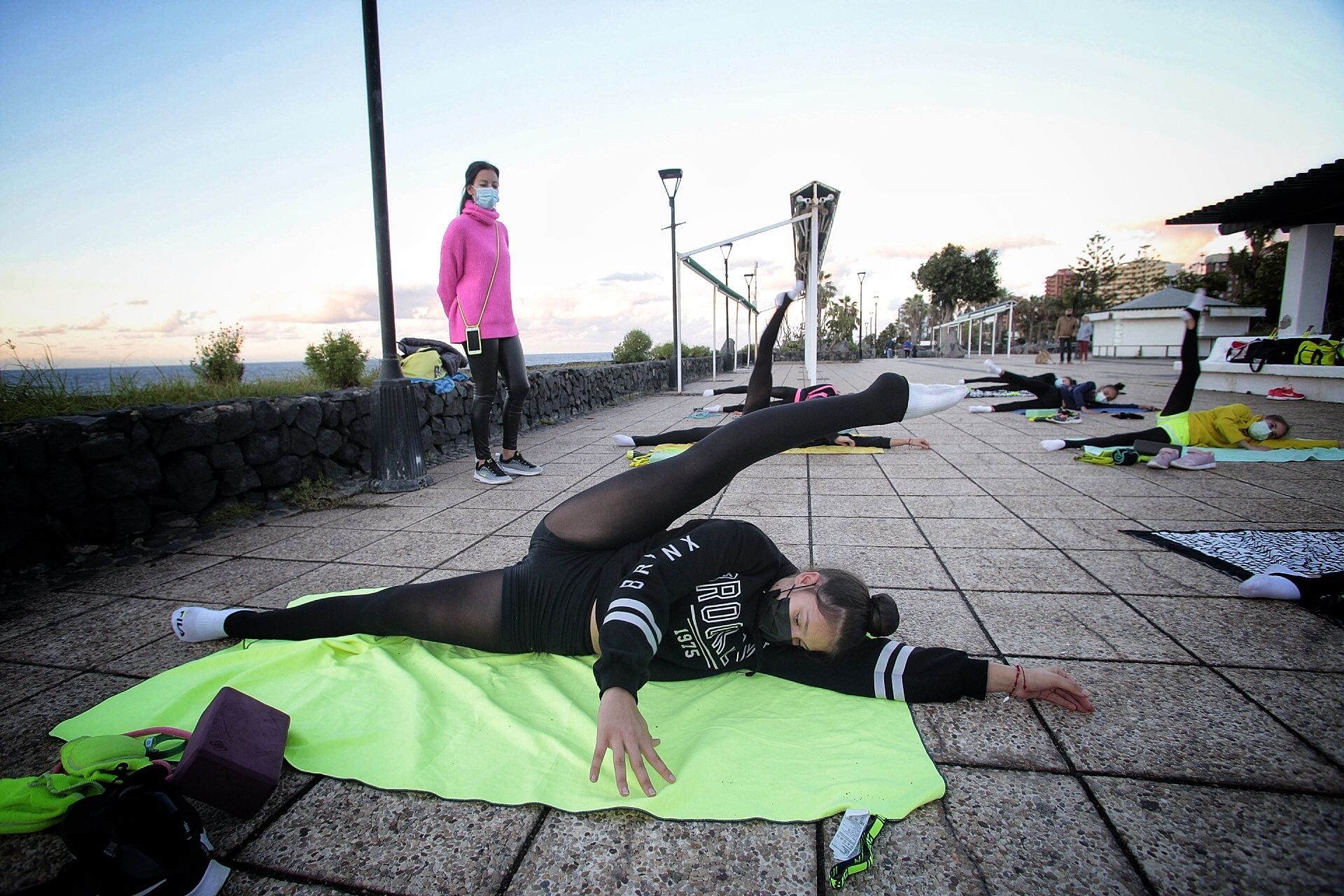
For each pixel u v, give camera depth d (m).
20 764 1.64
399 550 3.37
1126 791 1.44
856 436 6.13
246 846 1.35
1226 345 11.22
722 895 1.20
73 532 3.23
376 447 4.82
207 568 3.14
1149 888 1.18
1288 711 1.72
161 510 3.64
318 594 2.75
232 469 4.04
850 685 1.83
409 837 1.36
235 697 1.55
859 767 1.51
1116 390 8.38
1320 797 1.41
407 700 1.83
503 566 3.06
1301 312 11.57
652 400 13.16
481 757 1.60
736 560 1.81
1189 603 2.43
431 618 1.98
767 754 1.57
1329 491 4.09
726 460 1.81
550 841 1.34
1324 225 11.24
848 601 1.70
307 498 4.36
